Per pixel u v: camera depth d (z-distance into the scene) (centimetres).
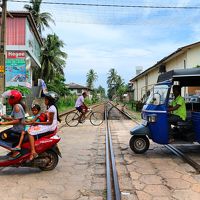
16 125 509
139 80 3859
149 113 656
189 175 500
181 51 1856
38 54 2803
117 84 9175
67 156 646
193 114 651
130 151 704
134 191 420
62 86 3781
